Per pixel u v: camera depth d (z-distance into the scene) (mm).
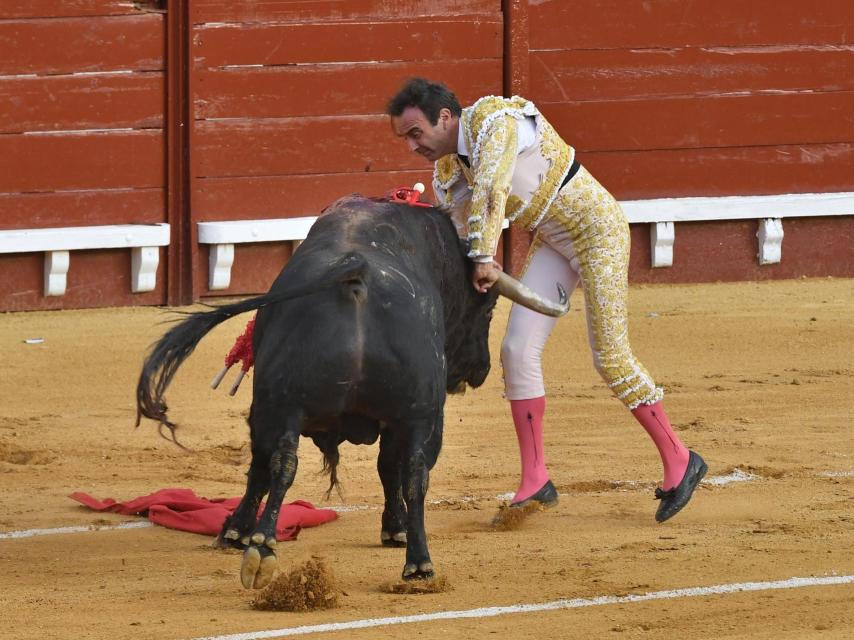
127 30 29156
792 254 33469
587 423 20719
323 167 30766
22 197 28625
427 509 16234
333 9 30547
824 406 21781
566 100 32406
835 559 13719
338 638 11164
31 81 28516
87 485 17125
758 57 33344
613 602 12234
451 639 11141
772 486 17109
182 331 11898
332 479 13281
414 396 12016
